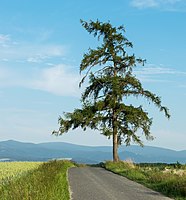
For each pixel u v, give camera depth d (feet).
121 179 88.17
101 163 150.92
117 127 151.64
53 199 50.42
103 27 154.30
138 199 57.98
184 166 109.70
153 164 131.03
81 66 153.69
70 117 152.35
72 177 89.35
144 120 148.25
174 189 65.62
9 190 54.13
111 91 151.64
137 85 149.89
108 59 155.43
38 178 66.18
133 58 153.28
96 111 151.02
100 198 58.18
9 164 141.90
